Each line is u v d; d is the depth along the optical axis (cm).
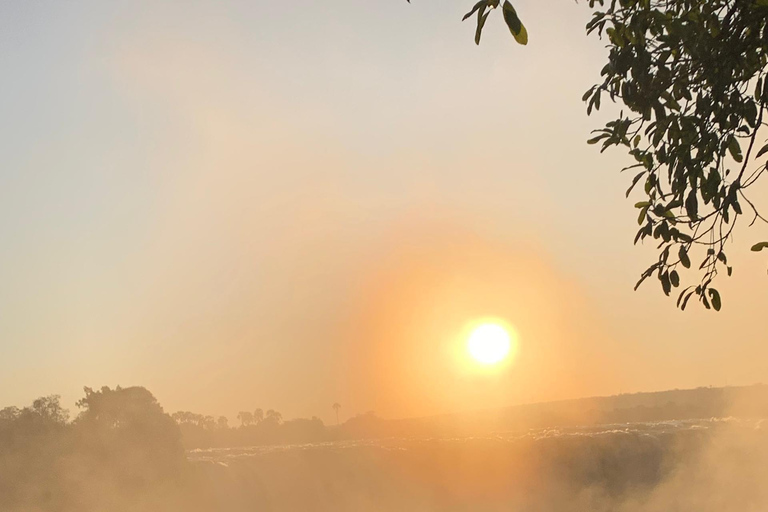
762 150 548
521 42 526
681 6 616
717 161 596
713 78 591
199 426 9850
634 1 600
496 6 543
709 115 594
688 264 605
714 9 593
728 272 598
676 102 605
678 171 596
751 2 563
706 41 581
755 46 575
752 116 574
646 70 591
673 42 588
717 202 586
